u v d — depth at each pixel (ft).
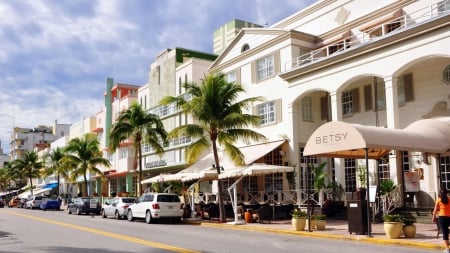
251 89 104.58
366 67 75.46
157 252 43.27
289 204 84.23
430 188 71.10
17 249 47.32
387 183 69.36
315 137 60.44
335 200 81.66
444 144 60.44
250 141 103.65
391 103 70.85
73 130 248.52
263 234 61.41
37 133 431.02
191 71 134.51
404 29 67.67
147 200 88.22
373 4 86.89
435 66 73.31
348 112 89.04
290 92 91.86
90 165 168.76
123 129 111.55
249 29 107.65
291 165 90.38
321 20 98.37
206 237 57.21
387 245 47.65
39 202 174.81
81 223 87.30
